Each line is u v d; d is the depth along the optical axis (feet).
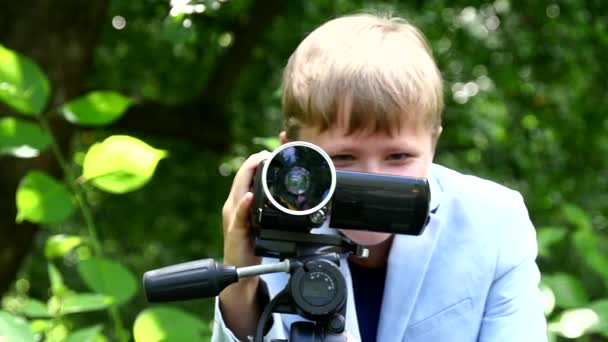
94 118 10.22
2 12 26.21
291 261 6.77
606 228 23.15
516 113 31.91
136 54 37.22
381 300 8.91
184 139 36.65
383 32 8.75
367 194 6.92
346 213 6.92
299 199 6.64
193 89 39.11
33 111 10.16
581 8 30.35
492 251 8.71
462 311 8.53
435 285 8.60
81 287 30.50
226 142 36.78
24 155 10.08
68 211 9.90
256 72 36.65
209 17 20.40
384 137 7.80
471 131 29.35
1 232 25.72
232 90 35.86
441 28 31.50
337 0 29.32
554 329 10.30
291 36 33.88
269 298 7.67
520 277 8.75
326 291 6.64
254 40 33.58
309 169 6.69
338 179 6.93
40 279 37.83
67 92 26.18
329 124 7.86
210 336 9.31
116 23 34.65
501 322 8.50
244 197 7.18
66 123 25.62
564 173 31.17
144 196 39.96
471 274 8.60
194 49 35.04
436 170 9.60
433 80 8.36
